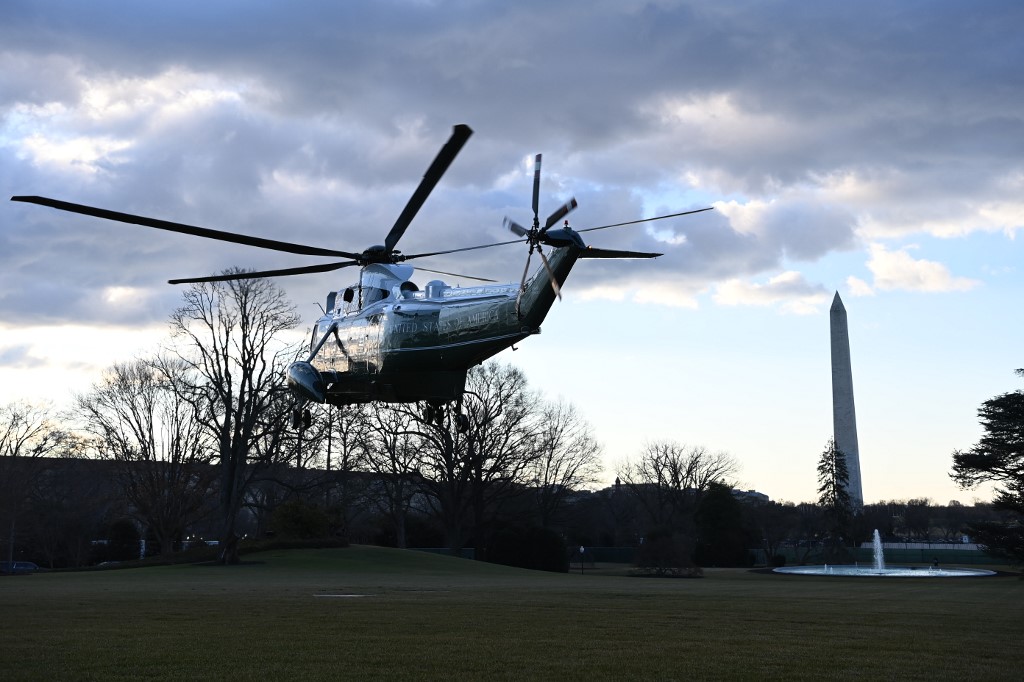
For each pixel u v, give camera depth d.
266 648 16.08
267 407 60.41
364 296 26.38
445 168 19.12
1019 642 18.67
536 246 21.33
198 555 62.75
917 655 16.38
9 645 16.38
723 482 102.50
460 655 15.47
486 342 23.45
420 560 63.97
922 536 184.00
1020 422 70.00
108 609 23.67
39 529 78.44
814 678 13.77
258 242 23.39
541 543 73.69
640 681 13.30
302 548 67.25
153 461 72.06
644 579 57.50
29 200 20.58
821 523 110.06
